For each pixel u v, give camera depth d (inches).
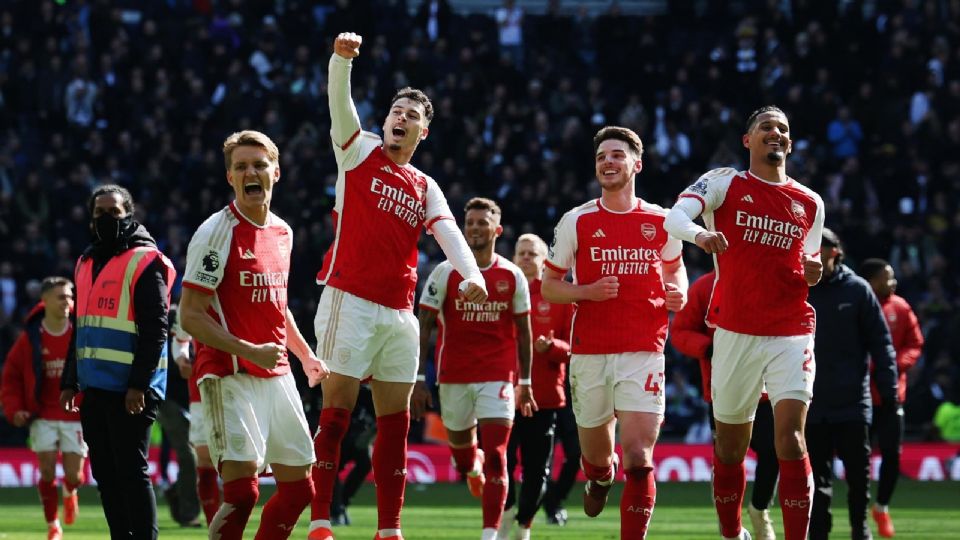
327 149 1497.3
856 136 1555.1
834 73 1627.7
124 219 463.5
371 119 1555.1
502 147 1508.4
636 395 492.1
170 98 1531.7
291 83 1555.1
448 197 1416.1
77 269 474.6
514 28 1770.4
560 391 636.1
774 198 478.6
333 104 465.1
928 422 1247.5
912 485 1123.9
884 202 1503.4
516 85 1616.6
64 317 676.7
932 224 1464.1
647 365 494.3
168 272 463.2
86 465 1136.8
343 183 470.6
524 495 626.2
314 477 465.4
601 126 1569.9
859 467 583.2
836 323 581.6
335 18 1631.4
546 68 1646.2
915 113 1598.2
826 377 578.9
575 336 509.7
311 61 1611.7
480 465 635.5
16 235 1401.3
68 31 1615.4
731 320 480.7
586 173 1513.3
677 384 1274.6
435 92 1571.1
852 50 1637.6
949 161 1528.1
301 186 1419.8
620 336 496.4
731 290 480.7
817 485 572.1
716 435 502.6
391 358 475.5
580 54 1724.9
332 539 469.4
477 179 1469.0
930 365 1315.2
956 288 1401.3
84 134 1512.1
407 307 476.7
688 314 601.9
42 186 1441.9
